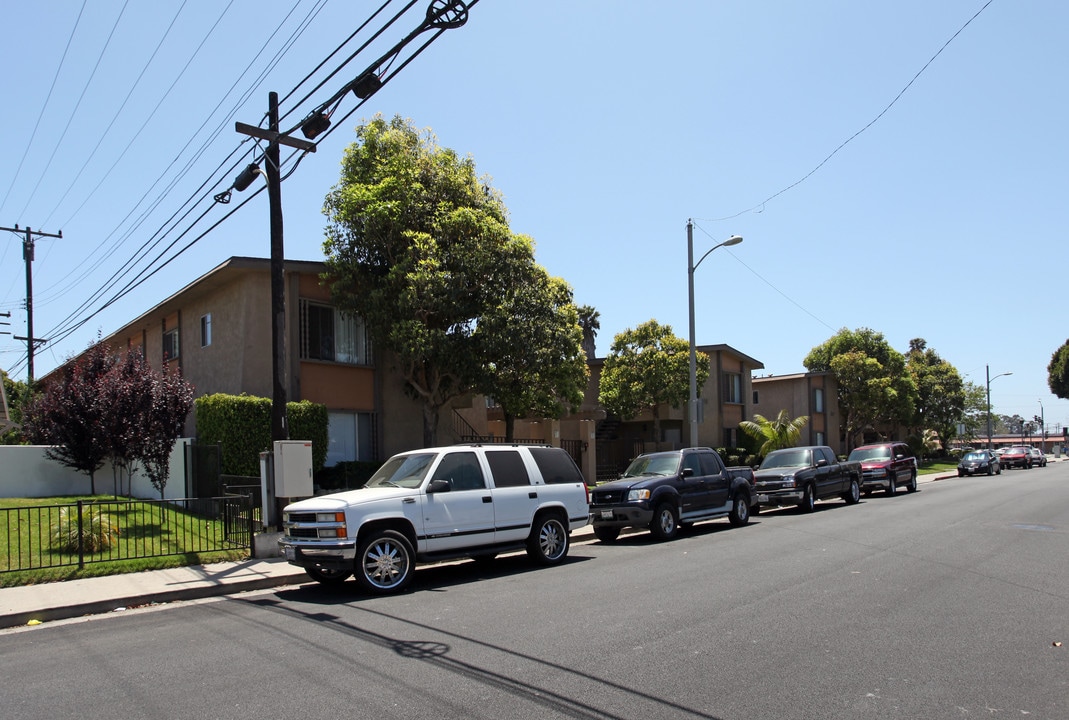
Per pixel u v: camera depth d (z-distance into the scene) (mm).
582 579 10609
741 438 37156
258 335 18578
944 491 27312
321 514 9977
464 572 11812
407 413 21031
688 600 8859
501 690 5742
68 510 12344
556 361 20078
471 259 18250
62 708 5617
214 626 8312
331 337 19891
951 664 6254
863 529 15500
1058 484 29953
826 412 44812
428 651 6895
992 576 10086
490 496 11414
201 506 15766
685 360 30672
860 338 47312
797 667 6195
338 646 7180
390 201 18641
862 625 7551
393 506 10297
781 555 12234
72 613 9227
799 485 20391
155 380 15945
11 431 26828
